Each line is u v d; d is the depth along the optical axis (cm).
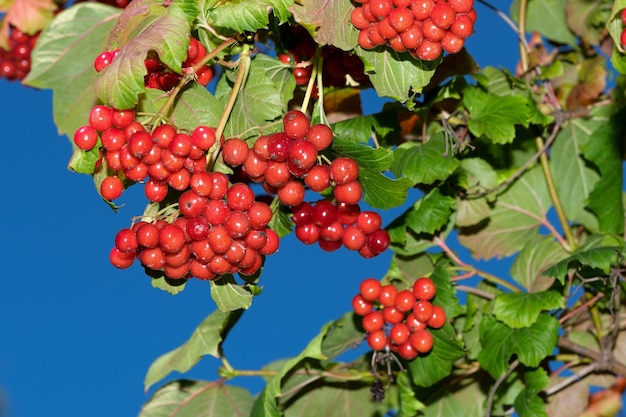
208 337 88
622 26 74
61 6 98
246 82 75
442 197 85
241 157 72
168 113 73
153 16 73
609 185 90
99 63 73
